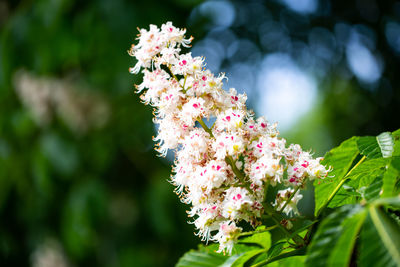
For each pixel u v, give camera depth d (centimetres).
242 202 173
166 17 549
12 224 654
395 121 748
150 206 552
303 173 182
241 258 187
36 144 621
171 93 189
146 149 623
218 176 175
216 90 190
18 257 656
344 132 805
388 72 761
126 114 611
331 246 132
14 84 620
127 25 539
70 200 567
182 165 189
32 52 583
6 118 634
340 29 828
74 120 607
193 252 220
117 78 557
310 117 931
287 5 836
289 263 183
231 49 875
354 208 139
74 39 567
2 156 623
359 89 789
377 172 197
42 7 565
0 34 636
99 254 586
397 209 162
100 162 595
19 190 630
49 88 612
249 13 844
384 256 126
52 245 620
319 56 867
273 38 876
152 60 197
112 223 579
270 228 178
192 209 193
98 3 550
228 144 176
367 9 781
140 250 570
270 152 177
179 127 193
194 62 191
